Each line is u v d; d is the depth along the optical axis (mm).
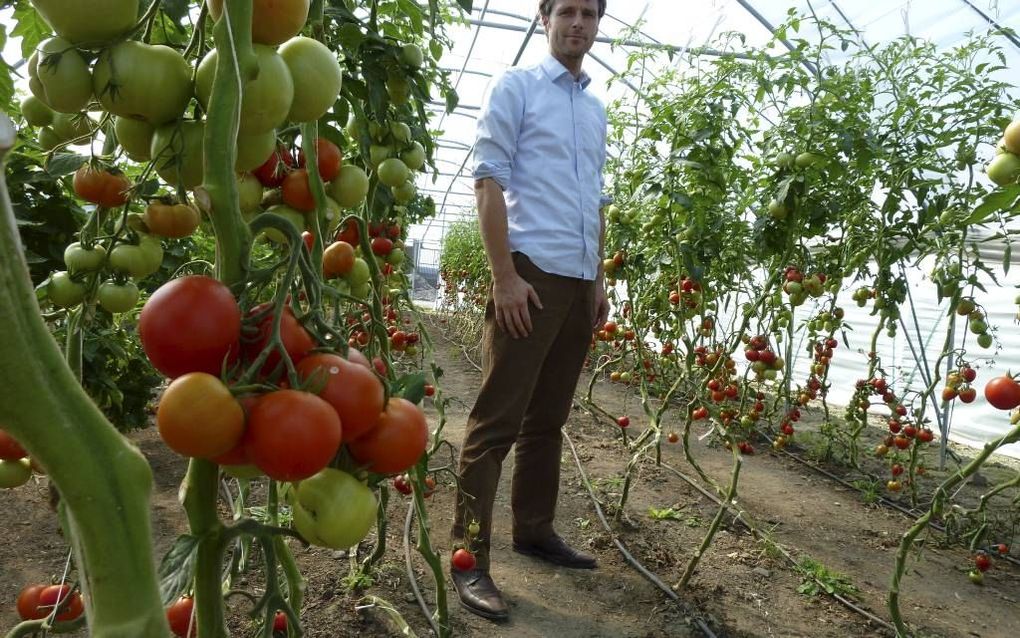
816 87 3244
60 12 559
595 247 2543
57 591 1188
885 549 3312
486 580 2449
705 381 3123
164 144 639
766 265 4559
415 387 806
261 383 556
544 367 2645
